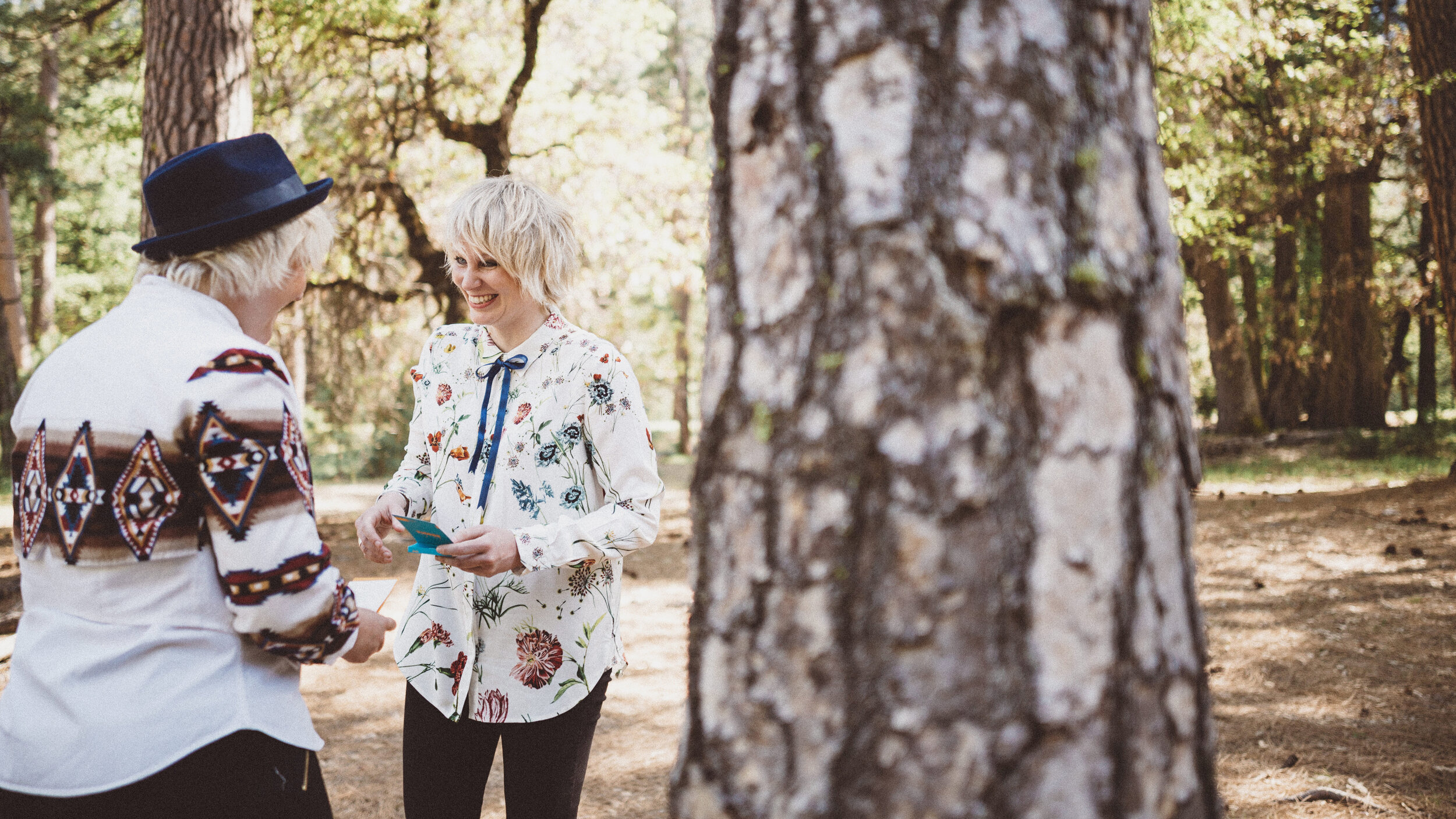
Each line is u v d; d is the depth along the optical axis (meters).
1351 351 19.67
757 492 1.07
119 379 1.41
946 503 0.99
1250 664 4.70
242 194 1.55
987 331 0.99
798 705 1.04
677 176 13.29
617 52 13.85
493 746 2.17
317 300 12.53
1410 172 14.77
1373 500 8.77
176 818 1.38
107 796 1.36
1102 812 1.00
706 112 24.36
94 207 26.02
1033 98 1.02
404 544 8.86
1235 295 23.62
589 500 2.14
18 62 12.24
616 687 4.87
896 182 1.01
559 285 2.15
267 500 1.40
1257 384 22.12
